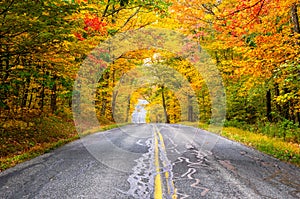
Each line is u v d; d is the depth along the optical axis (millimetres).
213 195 4652
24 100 16266
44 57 9164
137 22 14227
